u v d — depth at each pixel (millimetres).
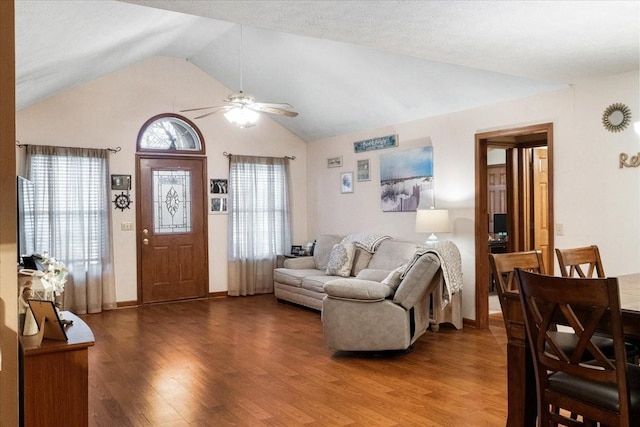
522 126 5027
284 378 3986
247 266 7887
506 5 2756
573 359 1985
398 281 4566
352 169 7434
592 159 4422
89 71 5777
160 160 7273
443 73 5262
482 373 4070
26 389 2432
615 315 1813
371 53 5492
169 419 3209
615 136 4246
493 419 3170
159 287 7277
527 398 2521
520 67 4004
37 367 2453
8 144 1903
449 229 5816
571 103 4582
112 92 6898
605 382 1917
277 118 8078
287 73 6680
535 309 2131
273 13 2889
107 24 3799
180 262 7445
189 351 4773
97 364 4375
